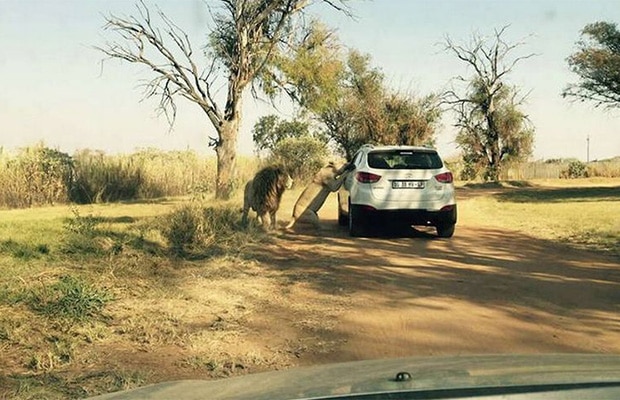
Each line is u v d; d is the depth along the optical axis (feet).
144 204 76.59
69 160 87.66
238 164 100.53
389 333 23.85
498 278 32.53
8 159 84.17
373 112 141.90
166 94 86.22
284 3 89.25
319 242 44.04
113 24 83.15
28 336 22.54
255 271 34.19
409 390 7.24
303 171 105.29
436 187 45.52
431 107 146.92
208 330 24.07
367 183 45.52
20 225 48.55
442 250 41.14
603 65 128.98
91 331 23.25
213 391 8.82
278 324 25.05
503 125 173.47
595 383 7.28
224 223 44.55
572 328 24.16
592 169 183.73
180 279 31.40
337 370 9.23
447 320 25.29
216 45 89.30
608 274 33.37
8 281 28.55
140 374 19.43
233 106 86.63
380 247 42.22
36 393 17.85
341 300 28.40
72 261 34.14
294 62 94.17
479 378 7.70
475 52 171.94
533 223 56.54
